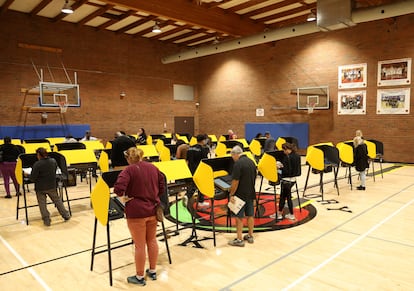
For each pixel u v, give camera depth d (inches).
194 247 163.0
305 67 517.3
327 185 304.7
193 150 227.3
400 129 432.1
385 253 152.9
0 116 446.6
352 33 465.4
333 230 184.2
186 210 226.5
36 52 473.4
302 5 437.7
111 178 141.6
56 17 476.4
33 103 472.4
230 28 454.9
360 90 462.9
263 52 567.8
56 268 142.8
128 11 464.4
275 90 556.4
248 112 597.3
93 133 531.5
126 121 570.9
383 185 300.0
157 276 133.5
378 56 443.8
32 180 193.8
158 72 612.4
